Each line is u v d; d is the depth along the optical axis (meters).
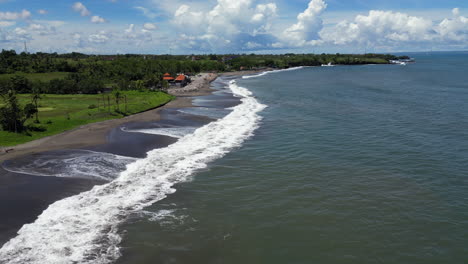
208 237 22.97
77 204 27.52
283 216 25.69
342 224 24.38
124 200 28.39
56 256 20.70
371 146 42.88
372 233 23.14
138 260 20.47
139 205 27.53
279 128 54.41
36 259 20.38
